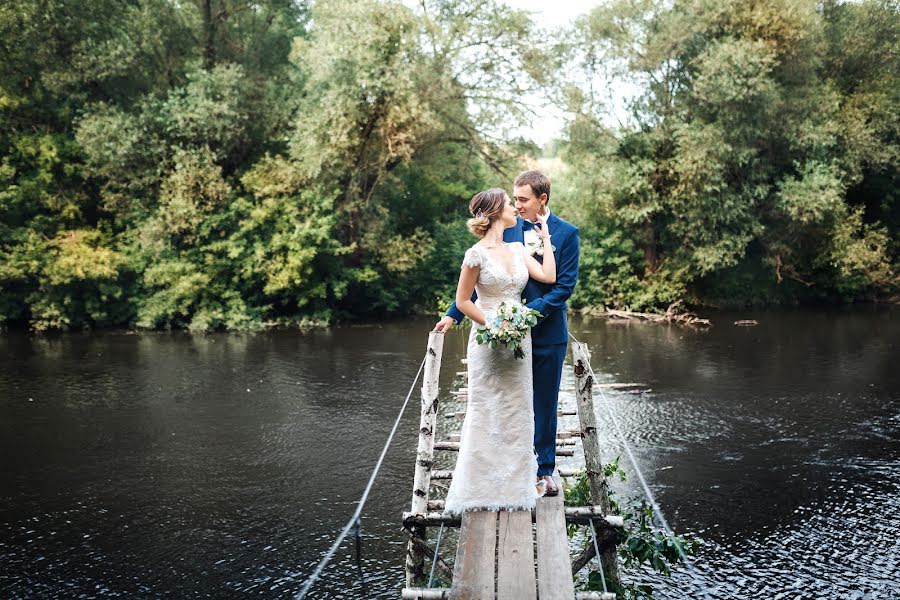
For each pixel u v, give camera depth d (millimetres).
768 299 24234
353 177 20922
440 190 26188
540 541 3408
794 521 6641
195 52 22094
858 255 21969
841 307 23531
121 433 9648
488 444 3768
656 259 23281
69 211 19562
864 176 23844
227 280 20375
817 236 22547
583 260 22719
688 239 21578
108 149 19266
